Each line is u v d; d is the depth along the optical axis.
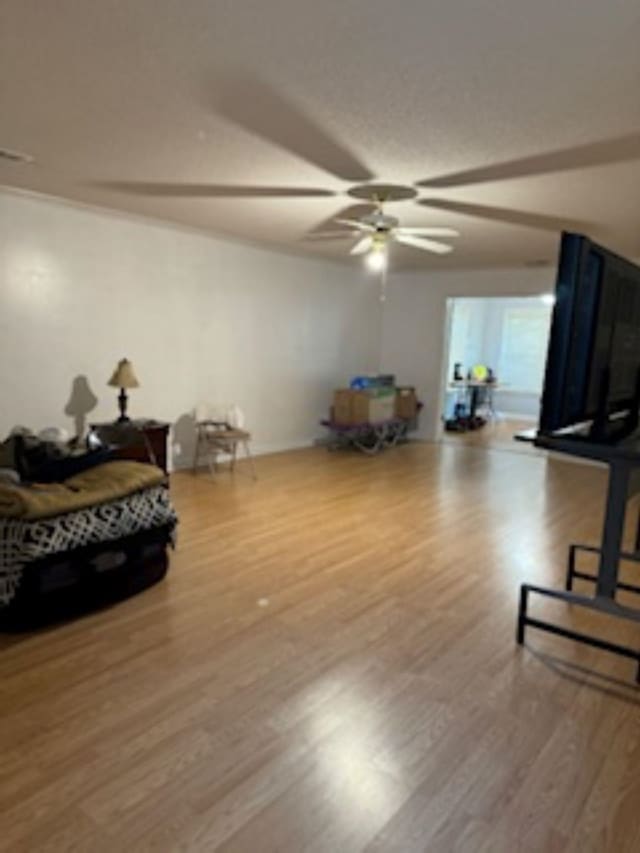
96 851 1.47
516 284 6.91
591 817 1.63
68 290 4.50
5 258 4.11
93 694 2.11
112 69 2.11
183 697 2.11
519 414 10.20
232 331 5.89
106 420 4.89
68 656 2.35
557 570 3.41
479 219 4.24
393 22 1.74
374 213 3.88
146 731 1.92
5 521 2.52
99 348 4.77
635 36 1.76
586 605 2.46
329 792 1.69
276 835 1.54
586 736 1.97
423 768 1.80
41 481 2.97
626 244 5.17
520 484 5.57
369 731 1.96
